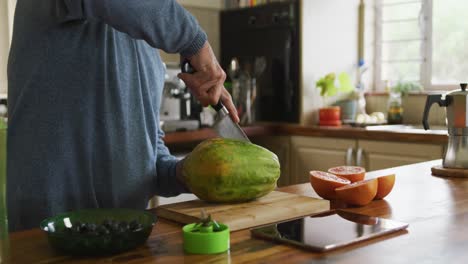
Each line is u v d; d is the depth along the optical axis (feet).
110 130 4.05
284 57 10.79
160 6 3.39
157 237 2.94
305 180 10.41
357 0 11.61
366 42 11.76
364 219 3.20
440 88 11.01
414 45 11.41
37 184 3.91
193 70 3.86
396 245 2.75
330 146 9.97
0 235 2.51
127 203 4.11
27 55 3.93
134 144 4.16
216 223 2.72
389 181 3.88
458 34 10.69
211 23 11.86
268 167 3.49
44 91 3.91
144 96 4.28
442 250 2.66
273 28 10.93
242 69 11.44
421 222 3.23
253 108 11.03
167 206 3.47
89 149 4.02
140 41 4.29
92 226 2.72
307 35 10.62
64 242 2.56
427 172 5.12
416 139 8.79
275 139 10.87
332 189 3.82
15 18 4.10
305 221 3.18
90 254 2.58
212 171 3.35
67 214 2.98
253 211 3.29
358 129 9.54
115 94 4.05
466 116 4.83
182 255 2.61
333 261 2.51
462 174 4.80
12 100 4.01
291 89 10.77
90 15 3.44
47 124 3.91
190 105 10.12
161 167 4.34
